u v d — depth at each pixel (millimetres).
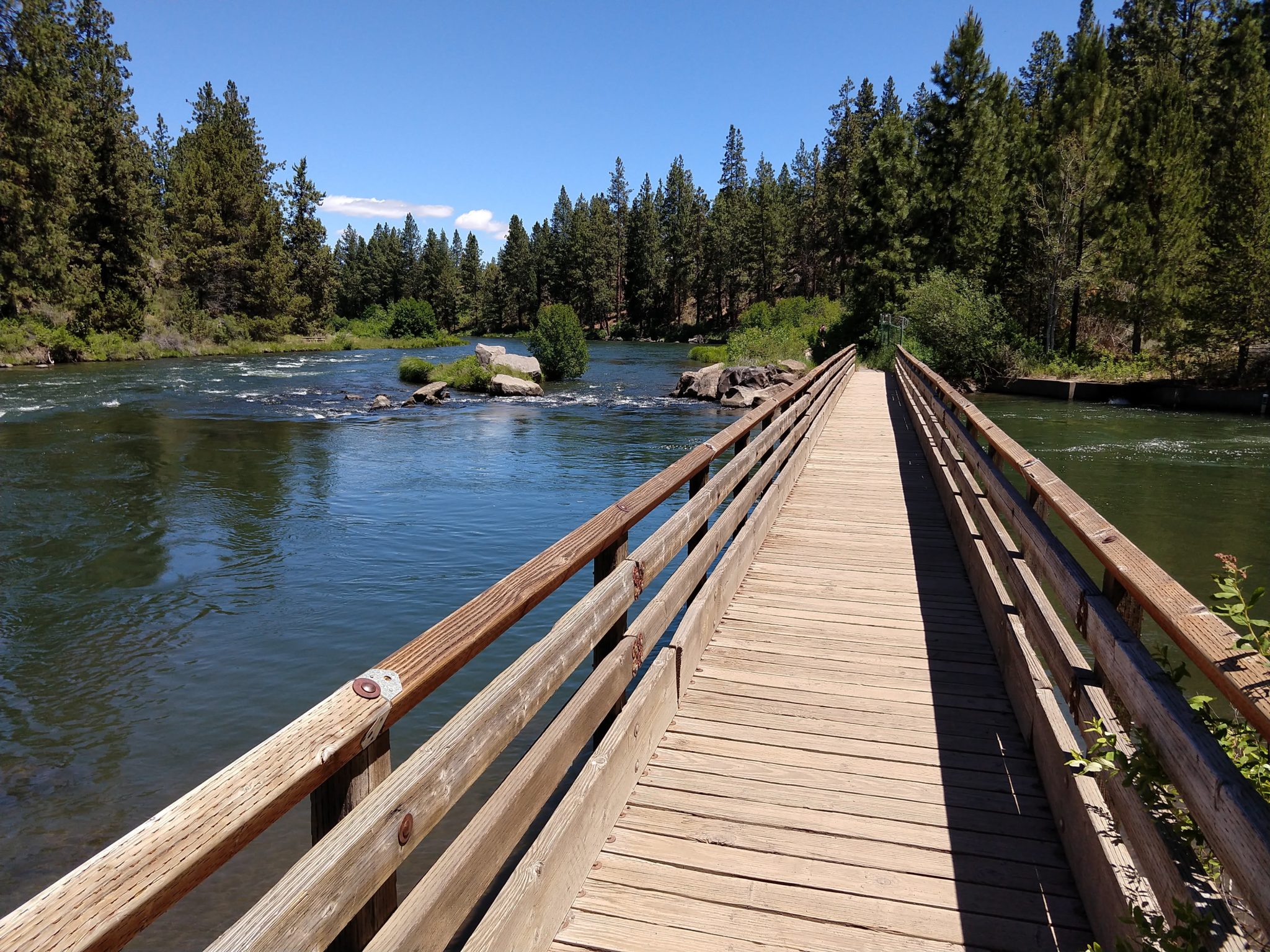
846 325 39625
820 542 6938
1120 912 2061
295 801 1104
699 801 3043
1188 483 13508
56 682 5902
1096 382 27656
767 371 26656
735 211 78562
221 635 6781
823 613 5160
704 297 84000
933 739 3541
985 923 2396
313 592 7816
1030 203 33938
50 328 35750
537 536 9867
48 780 4664
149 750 5008
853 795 3096
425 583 8086
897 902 2486
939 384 9492
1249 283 24297
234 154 52625
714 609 4836
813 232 74625
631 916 2398
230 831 958
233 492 12133
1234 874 1389
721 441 4766
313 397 25625
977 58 36156
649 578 3299
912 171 37656
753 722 3689
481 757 1723
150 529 10008
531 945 2092
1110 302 31406
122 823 4277
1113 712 2350
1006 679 4035
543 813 3881
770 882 2576
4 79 32938
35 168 33844
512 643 6625
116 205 41250
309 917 1117
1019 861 2691
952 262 37312
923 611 5191
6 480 12648
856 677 4180
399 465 14539
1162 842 1823
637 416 22344
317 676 6023
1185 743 1663
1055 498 2977
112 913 800
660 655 3688
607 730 3021
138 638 6711
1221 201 26516
